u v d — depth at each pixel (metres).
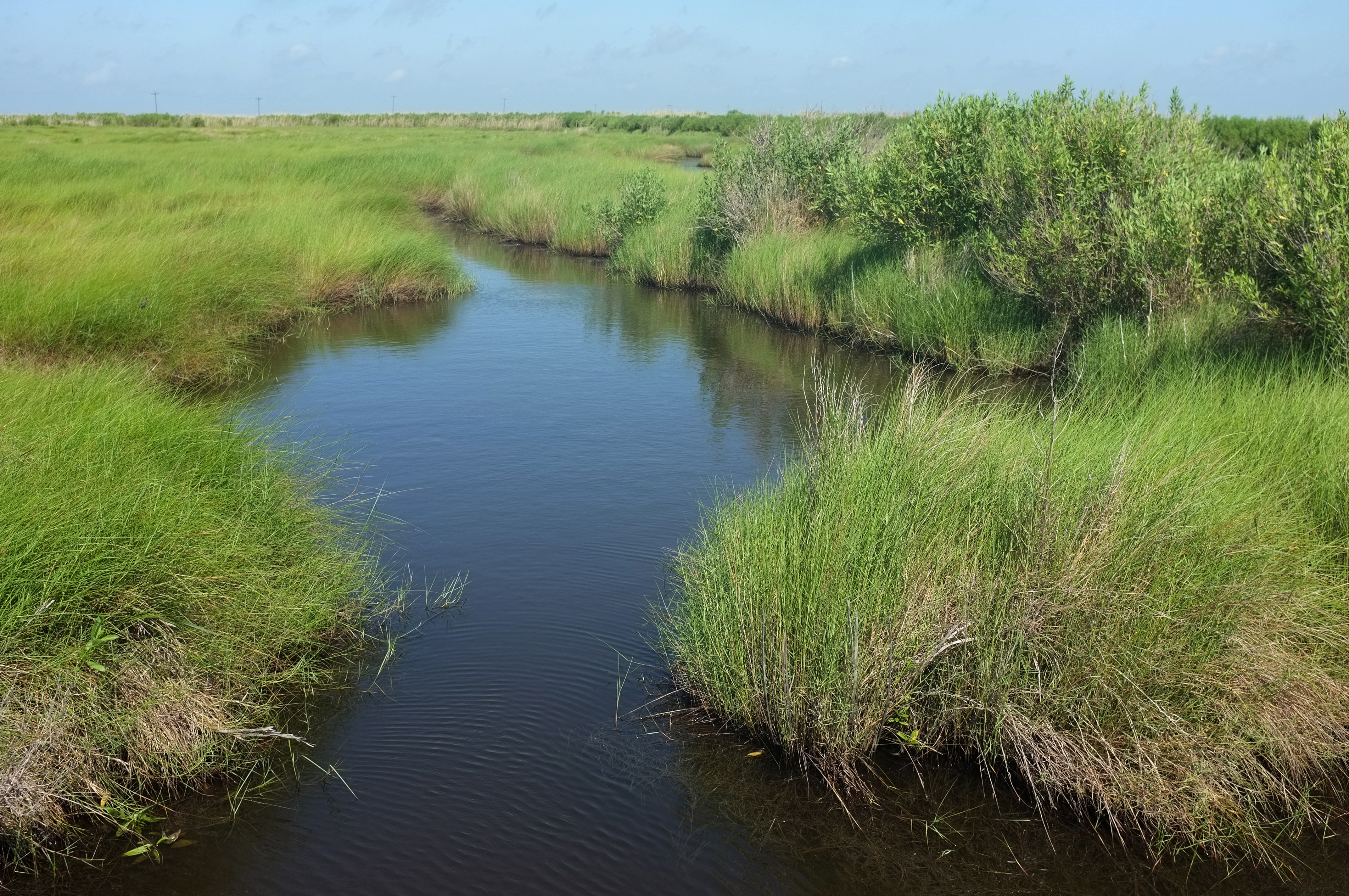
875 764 4.06
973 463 4.67
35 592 3.91
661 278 16.81
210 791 3.90
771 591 4.18
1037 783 3.87
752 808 3.83
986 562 4.22
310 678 4.64
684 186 22.52
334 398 9.61
